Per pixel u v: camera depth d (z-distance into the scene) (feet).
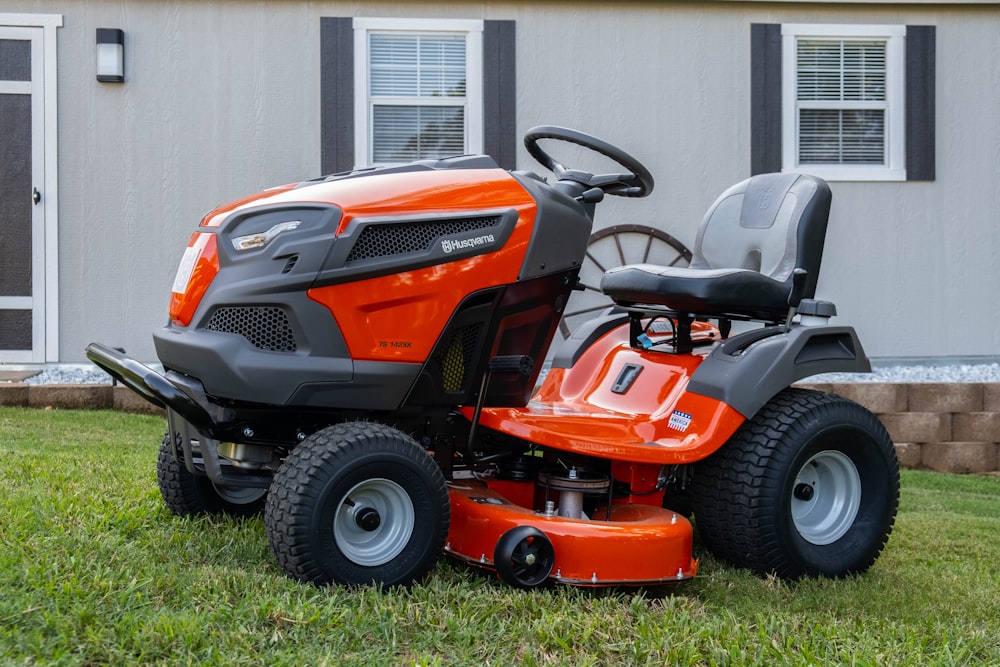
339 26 24.94
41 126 24.52
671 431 11.00
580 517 10.63
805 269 11.81
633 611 9.22
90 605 8.04
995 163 26.78
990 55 26.66
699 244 13.43
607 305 25.95
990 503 17.84
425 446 10.41
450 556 10.48
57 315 24.73
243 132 25.03
